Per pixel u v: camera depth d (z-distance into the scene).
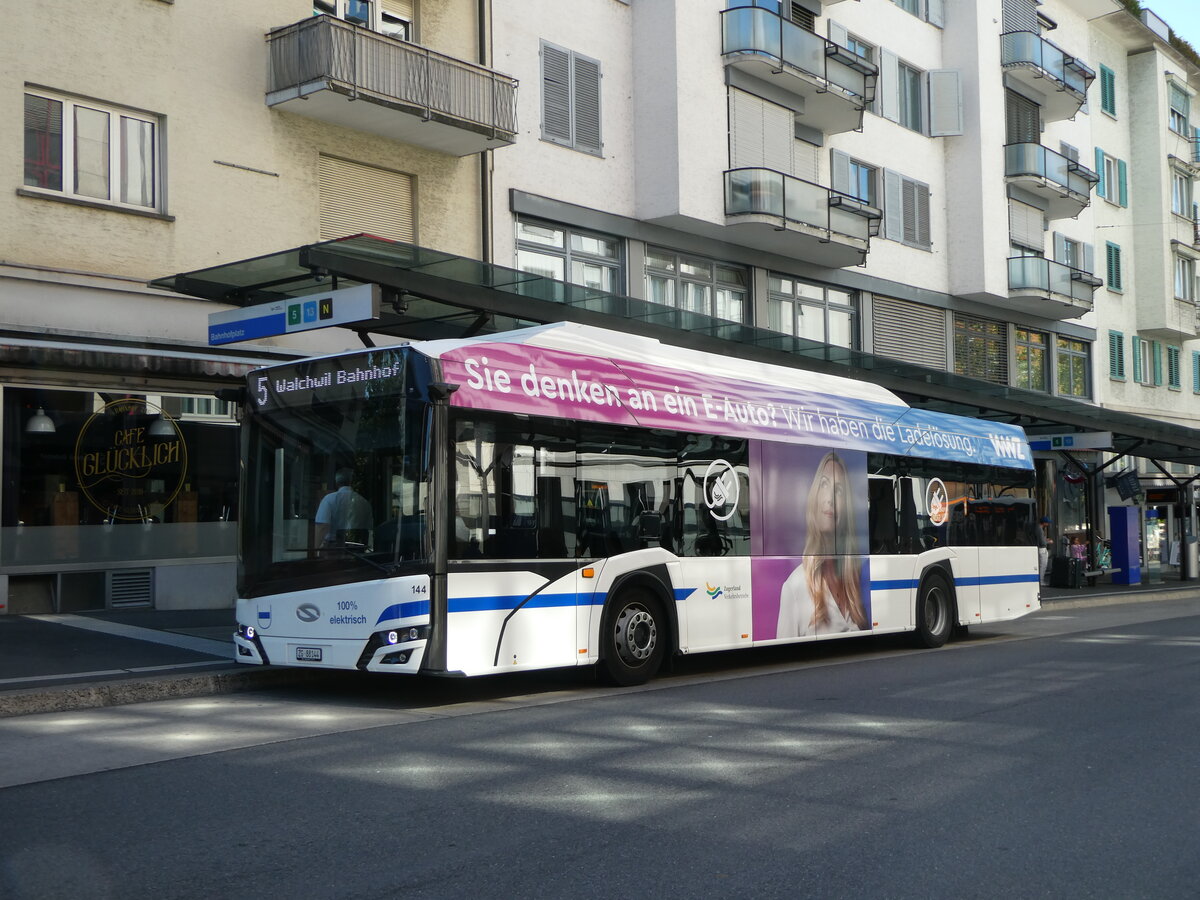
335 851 5.54
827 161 28.36
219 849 5.57
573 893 4.95
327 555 10.02
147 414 16.50
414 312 16.39
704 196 23.42
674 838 5.80
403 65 18.06
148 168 16.39
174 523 16.77
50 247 15.19
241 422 10.77
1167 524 40.78
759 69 24.39
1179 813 6.45
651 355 12.57
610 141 22.88
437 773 7.27
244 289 14.80
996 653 15.30
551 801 6.54
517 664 10.21
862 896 4.98
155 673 10.94
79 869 5.27
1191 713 9.84
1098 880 5.24
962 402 24.88
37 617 14.98
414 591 9.57
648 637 11.77
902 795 6.78
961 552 17.02
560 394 10.99
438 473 9.70
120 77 15.96
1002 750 8.15
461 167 20.33
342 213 18.69
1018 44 33.22
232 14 17.20
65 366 14.95
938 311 32.34
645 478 11.85
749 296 26.33
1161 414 43.16
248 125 17.33
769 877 5.20
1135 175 42.75
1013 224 33.56
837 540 14.55
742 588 12.91
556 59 21.88
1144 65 42.88
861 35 29.58
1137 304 42.41
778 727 9.07
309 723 9.22
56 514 15.55
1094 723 9.32
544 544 10.60
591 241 22.70
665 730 8.91
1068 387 38.06
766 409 13.78
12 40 14.94
